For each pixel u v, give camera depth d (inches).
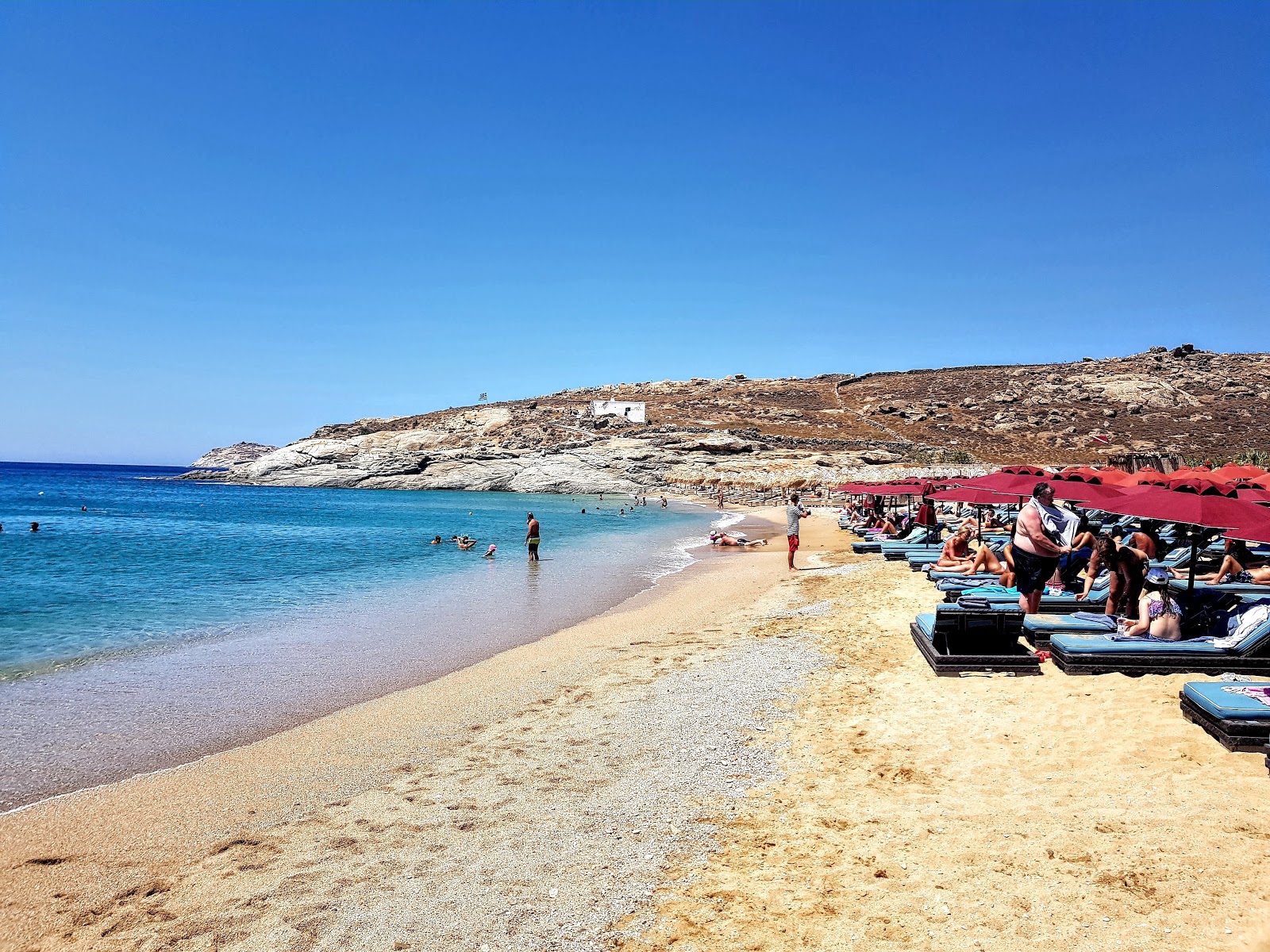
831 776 235.8
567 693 350.0
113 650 458.6
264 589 705.0
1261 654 288.4
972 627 327.9
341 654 446.6
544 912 170.7
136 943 167.3
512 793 239.5
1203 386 4020.7
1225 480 578.6
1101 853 173.6
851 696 314.2
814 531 1360.7
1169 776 210.5
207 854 207.9
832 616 487.2
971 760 236.5
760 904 166.7
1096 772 218.1
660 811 220.2
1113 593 355.3
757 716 299.6
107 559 958.4
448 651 452.8
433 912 173.6
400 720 319.9
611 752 271.0
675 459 3272.6
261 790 250.2
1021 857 175.6
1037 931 147.4
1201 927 142.9
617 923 164.6
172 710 339.3
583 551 1058.7
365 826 220.7
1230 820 183.5
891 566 709.3
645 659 408.8
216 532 1413.6
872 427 3909.9
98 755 284.7
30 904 185.3
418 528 1497.3
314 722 320.8
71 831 223.1
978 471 2792.8
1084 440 3358.8
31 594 673.6
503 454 3403.1
